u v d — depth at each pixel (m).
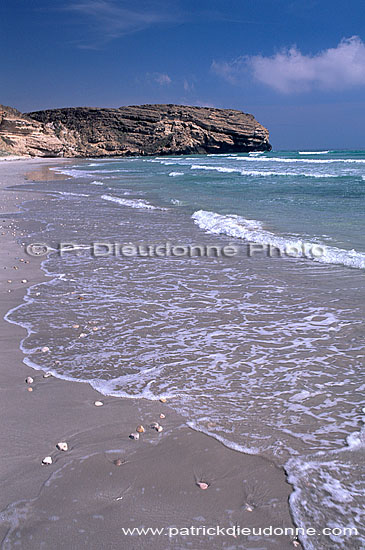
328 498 2.26
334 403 3.20
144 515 2.16
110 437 2.80
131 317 5.02
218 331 4.59
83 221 12.30
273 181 24.17
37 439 2.79
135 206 15.28
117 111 125.75
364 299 5.37
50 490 2.33
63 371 3.74
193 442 2.74
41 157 100.25
